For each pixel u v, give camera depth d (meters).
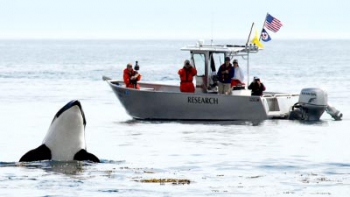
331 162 82.50
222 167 78.56
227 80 123.38
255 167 78.81
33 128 113.62
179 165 79.50
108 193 62.72
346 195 63.00
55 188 64.00
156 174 72.25
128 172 72.38
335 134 108.44
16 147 93.88
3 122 121.38
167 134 107.88
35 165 72.12
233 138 103.88
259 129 113.44
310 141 101.00
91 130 112.69
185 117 123.75
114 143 98.38
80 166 72.44
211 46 126.69
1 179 66.88
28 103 156.62
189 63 124.88
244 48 125.94
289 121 123.38
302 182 68.88
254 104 121.81
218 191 64.12
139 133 109.06
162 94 123.62
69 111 71.81
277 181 69.44
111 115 134.38
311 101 124.38
